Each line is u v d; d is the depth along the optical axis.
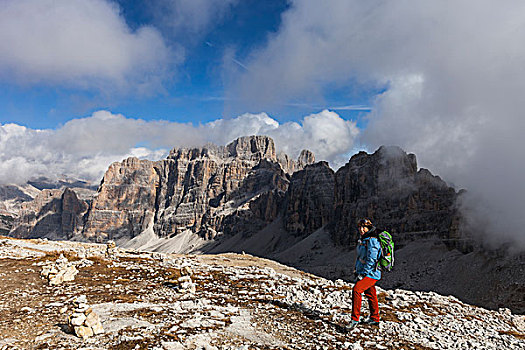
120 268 29.06
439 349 13.41
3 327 12.97
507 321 21.31
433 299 23.58
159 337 11.94
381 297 22.77
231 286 23.92
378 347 12.55
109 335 12.14
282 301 19.30
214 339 12.20
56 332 12.46
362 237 15.07
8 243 47.78
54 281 21.78
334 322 15.30
